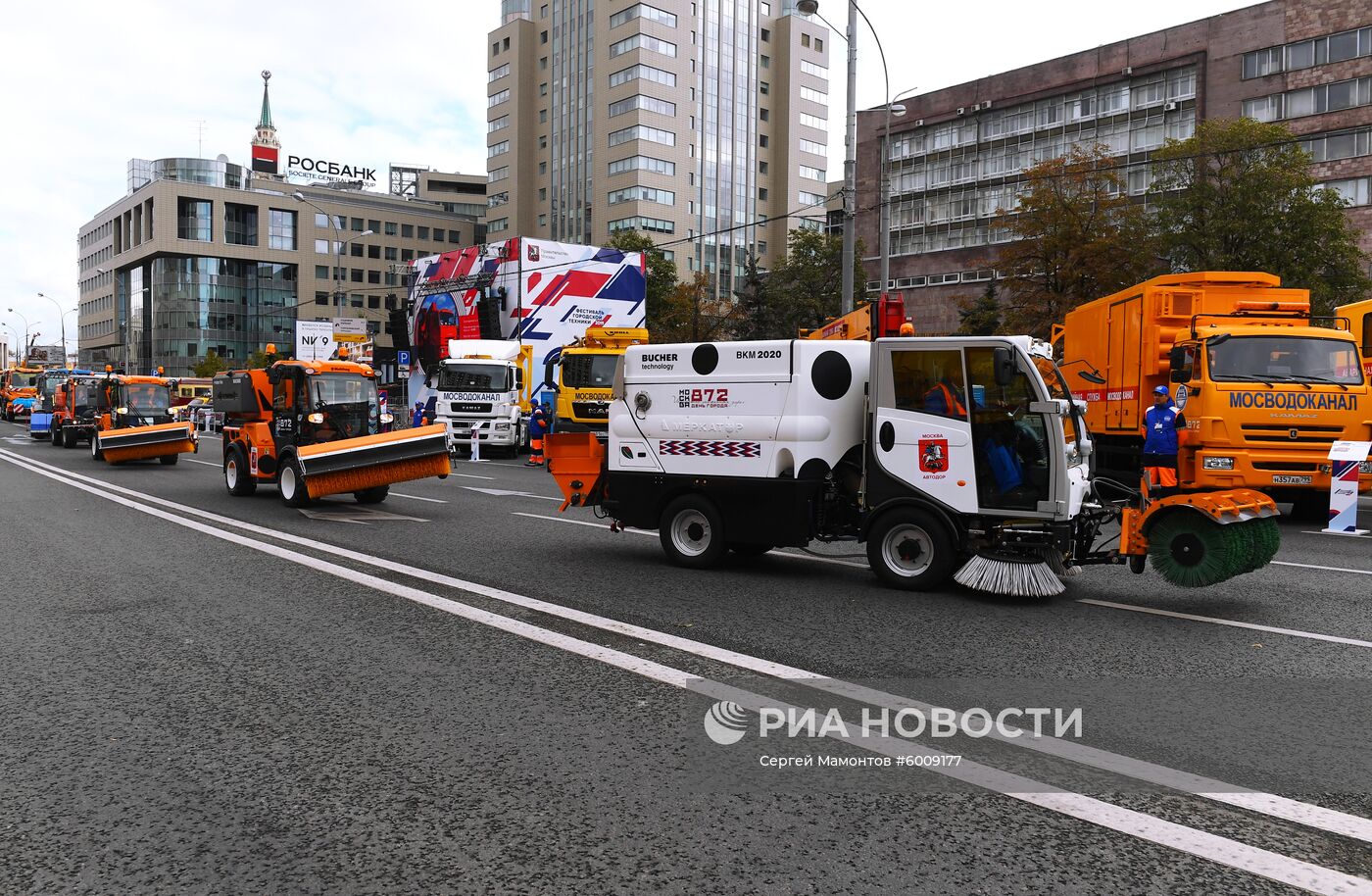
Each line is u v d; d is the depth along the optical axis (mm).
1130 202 34312
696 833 3207
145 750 4031
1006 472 7363
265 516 12711
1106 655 5621
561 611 6805
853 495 8320
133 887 2869
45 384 36719
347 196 109312
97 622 6461
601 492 9477
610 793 3547
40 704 4676
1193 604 7191
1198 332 12641
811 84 94812
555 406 22625
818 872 2930
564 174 90188
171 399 25922
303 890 2840
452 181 123625
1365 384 12148
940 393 7625
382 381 23828
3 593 7469
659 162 83812
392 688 4914
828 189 96688
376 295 110812
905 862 3004
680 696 4770
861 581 8078
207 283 103062
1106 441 15289
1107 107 56156
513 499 15000
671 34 84562
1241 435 12023
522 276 25734
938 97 63906
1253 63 50500
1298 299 13508
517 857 3039
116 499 14867
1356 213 47125
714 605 7055
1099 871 2951
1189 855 3059
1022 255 34750
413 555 9383
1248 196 31062
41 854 3086
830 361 8234
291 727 4305
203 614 6688
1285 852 3080
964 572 7359
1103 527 9914
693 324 51469
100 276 126000
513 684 4977
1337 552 9984
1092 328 15703
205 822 3312
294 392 14273
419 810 3404
